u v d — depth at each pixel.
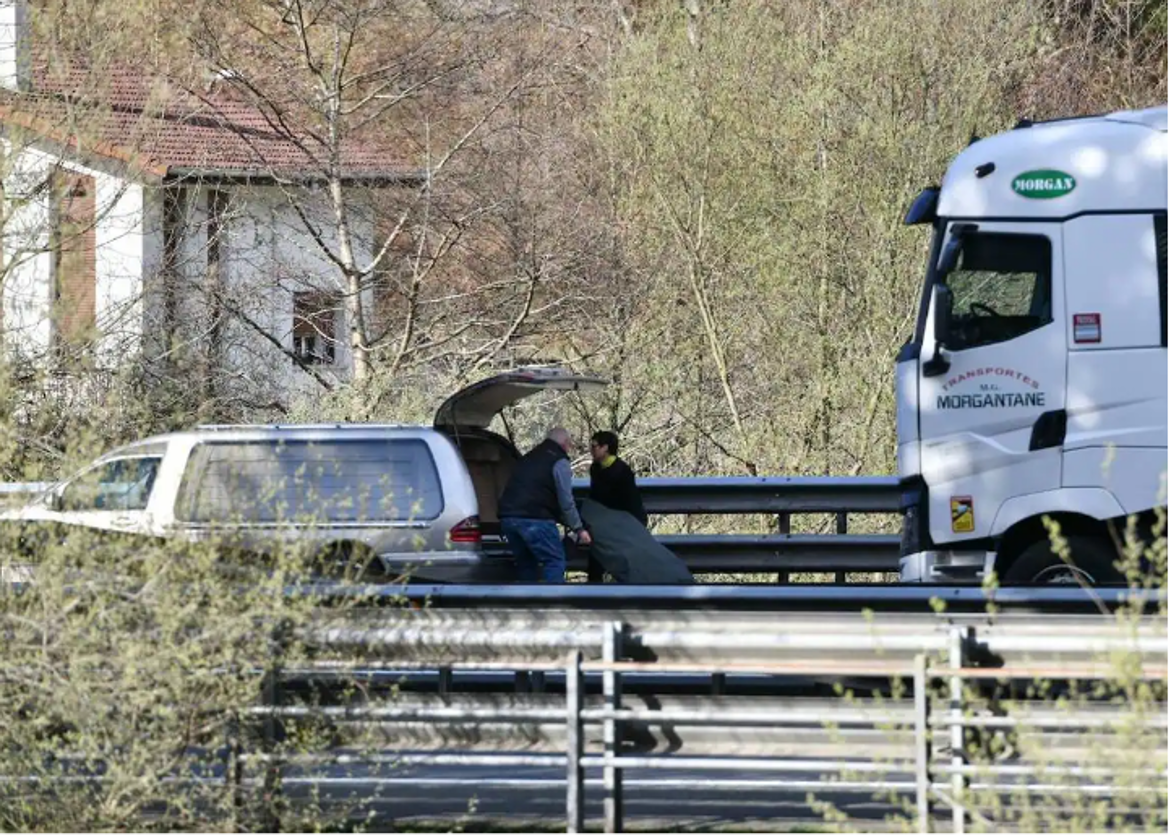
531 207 96.38
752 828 29.88
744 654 30.02
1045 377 43.75
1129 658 24.78
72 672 27.28
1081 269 43.53
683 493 63.38
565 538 59.97
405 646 30.61
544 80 105.50
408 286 98.88
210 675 27.50
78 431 38.53
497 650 30.52
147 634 27.50
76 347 52.25
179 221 96.44
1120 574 43.69
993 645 28.59
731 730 29.83
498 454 61.81
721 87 83.44
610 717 28.61
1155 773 24.00
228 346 96.88
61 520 29.25
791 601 39.78
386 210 102.88
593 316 91.00
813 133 82.19
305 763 28.80
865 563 61.34
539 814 31.27
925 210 45.97
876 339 80.81
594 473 59.88
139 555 27.98
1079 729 27.67
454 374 93.94
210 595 27.83
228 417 91.00
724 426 84.94
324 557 31.59
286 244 103.56
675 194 83.69
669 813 31.34
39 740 28.44
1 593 28.58
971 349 44.47
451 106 106.94
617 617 33.12
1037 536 44.44
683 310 87.19
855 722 27.56
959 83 81.75
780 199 83.00
